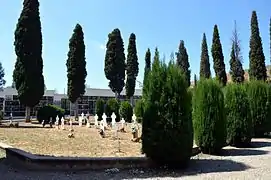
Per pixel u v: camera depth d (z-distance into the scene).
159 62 9.03
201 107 11.81
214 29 43.72
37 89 26.98
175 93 8.66
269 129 18.27
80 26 35.38
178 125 8.52
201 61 50.91
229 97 14.23
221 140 11.56
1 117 25.16
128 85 46.47
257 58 38.91
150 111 8.69
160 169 8.51
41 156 8.56
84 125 24.38
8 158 9.60
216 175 7.75
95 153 10.19
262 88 18.39
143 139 8.79
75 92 34.81
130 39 47.25
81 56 35.12
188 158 8.88
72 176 7.42
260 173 8.03
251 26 39.78
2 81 81.25
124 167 8.53
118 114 31.05
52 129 19.45
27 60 26.75
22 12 27.11
